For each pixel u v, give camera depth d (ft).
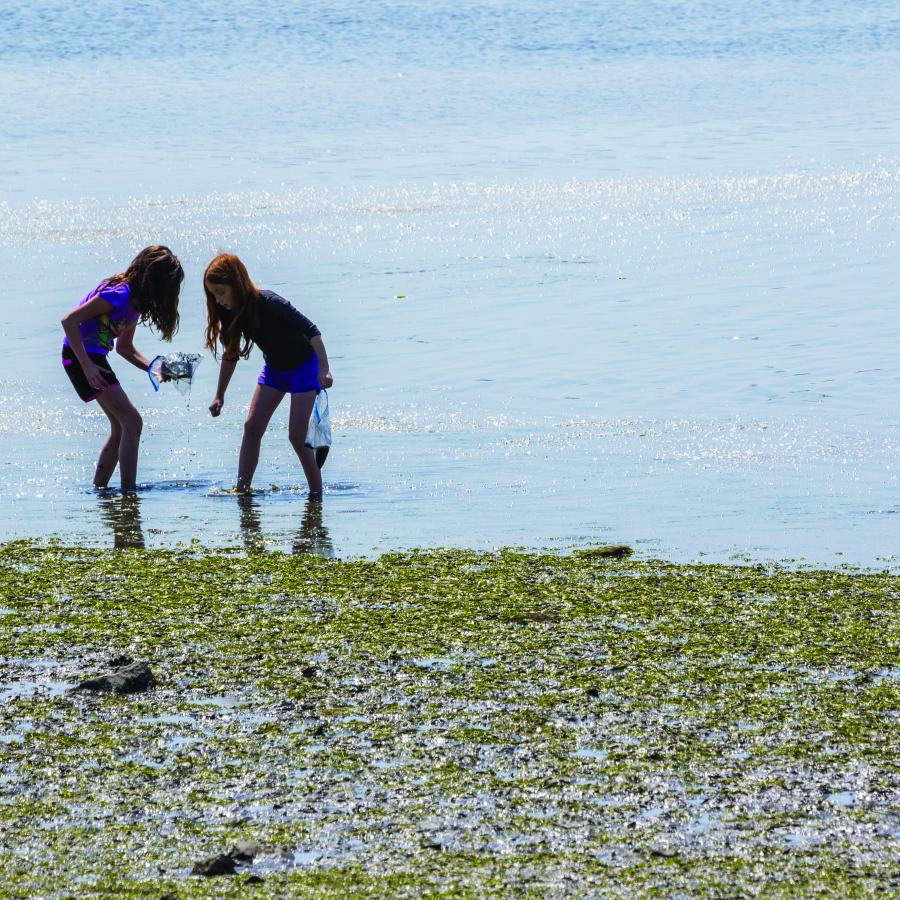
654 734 56.39
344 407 131.75
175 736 56.70
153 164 326.03
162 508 99.71
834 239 220.43
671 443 115.65
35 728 57.62
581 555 84.02
